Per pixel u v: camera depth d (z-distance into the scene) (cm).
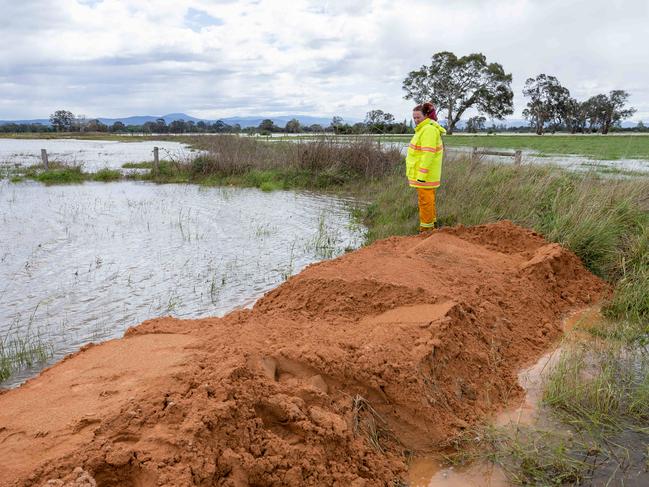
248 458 286
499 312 556
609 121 8225
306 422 321
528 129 9600
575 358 484
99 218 1232
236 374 331
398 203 1207
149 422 293
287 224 1173
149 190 1764
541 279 680
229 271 812
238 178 1995
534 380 476
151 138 7144
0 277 777
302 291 565
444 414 392
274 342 417
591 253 786
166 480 256
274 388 340
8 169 2295
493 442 377
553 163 1371
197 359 369
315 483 298
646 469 351
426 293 519
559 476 342
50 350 540
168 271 811
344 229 1125
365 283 547
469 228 843
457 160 1404
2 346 528
